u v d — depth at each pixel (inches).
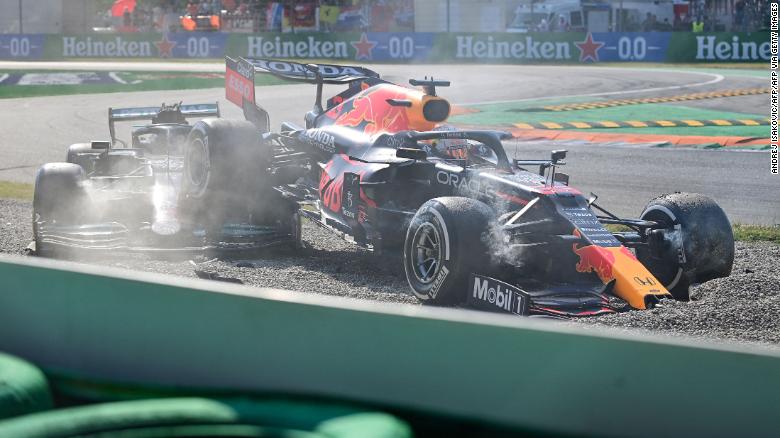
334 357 446.9
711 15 4677.7
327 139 1254.3
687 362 403.5
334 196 1179.9
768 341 791.1
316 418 408.8
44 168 1178.6
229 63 1453.0
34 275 515.8
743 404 397.7
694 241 972.6
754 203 1728.6
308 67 1382.9
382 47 4741.6
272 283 1038.4
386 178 1089.4
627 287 855.1
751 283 1013.2
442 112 1150.3
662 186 1871.3
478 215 903.7
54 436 346.6
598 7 4712.1
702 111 2955.2
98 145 1341.0
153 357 482.3
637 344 408.8
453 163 1095.6
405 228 1072.2
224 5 5137.8
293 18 5002.5
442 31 4783.5
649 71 4163.4
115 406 378.9
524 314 819.4
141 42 5024.6
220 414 392.8
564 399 415.2
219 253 1203.2
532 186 972.6
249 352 462.3
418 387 433.1
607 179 1942.7
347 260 1213.1
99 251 1125.1
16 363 467.2
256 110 1387.8
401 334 437.4
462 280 890.1
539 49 4628.4
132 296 488.7
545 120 2829.7
